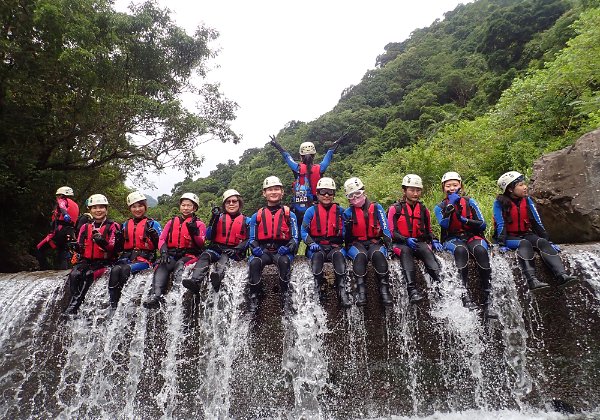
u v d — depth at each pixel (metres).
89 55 9.91
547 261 4.50
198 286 4.66
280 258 4.75
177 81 13.98
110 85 11.71
